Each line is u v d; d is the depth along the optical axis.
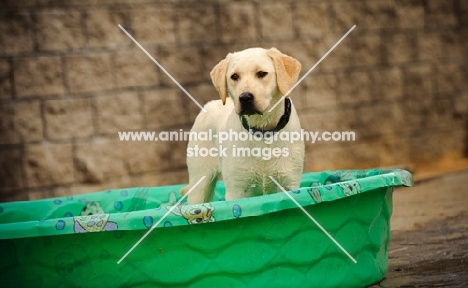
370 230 3.78
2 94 6.19
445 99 8.66
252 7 7.27
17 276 3.25
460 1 8.72
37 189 6.34
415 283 3.88
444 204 6.32
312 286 3.48
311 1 7.61
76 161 6.49
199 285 3.27
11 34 6.21
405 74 8.31
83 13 6.49
